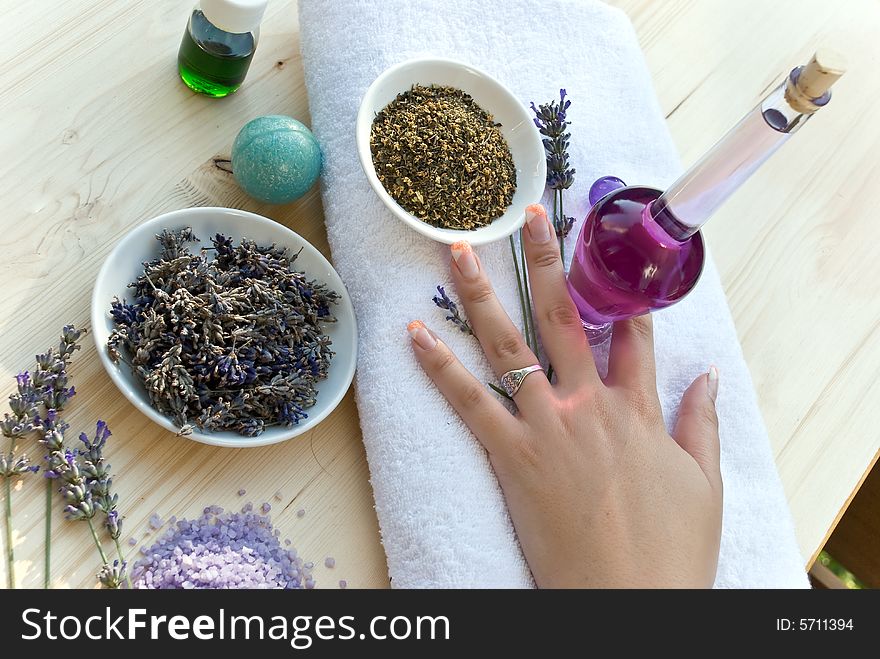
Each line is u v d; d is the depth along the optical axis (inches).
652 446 13.8
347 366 14.2
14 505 12.4
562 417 13.6
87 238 14.5
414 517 13.3
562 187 15.8
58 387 13.0
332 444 14.7
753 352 17.8
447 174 14.8
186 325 13.0
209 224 14.3
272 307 13.7
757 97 20.5
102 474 12.8
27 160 14.6
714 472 14.5
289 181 14.4
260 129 14.2
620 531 13.0
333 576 13.8
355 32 15.6
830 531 16.9
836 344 18.3
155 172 15.4
